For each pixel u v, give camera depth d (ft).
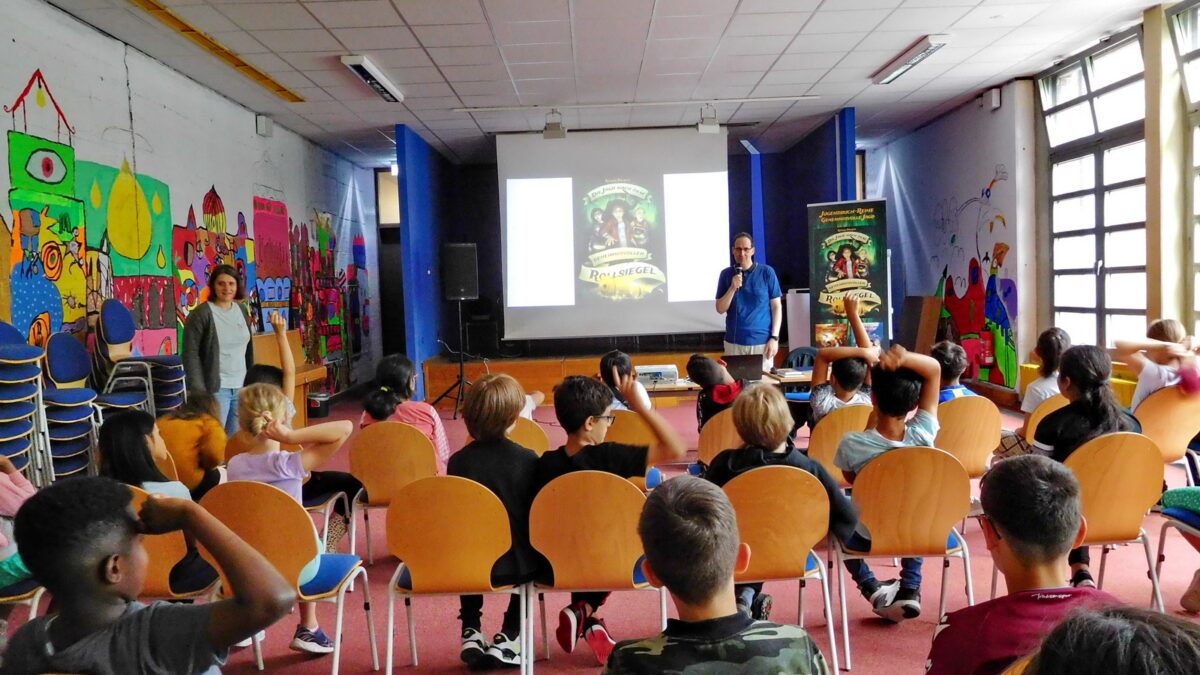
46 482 14.07
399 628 10.21
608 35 19.86
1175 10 18.80
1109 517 8.74
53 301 16.02
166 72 20.83
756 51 21.76
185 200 21.74
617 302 30.60
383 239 41.42
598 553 7.83
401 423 11.07
